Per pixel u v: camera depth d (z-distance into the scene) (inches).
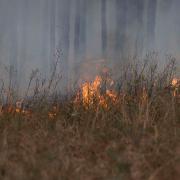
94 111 1029.8
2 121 987.3
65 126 978.7
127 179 718.5
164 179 724.7
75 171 740.7
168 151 815.7
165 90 1067.3
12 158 795.4
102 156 816.9
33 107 1074.7
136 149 825.5
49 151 805.2
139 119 946.1
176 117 976.9
